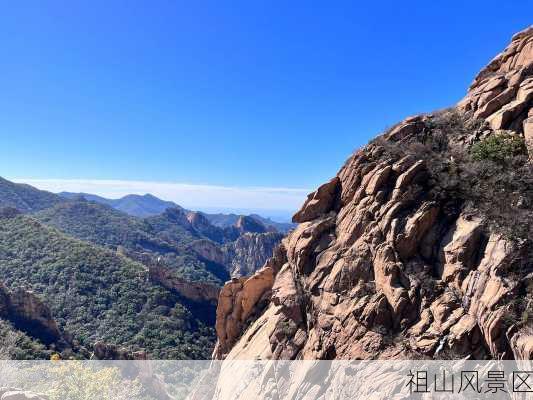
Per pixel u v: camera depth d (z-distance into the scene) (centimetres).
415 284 1705
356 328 1727
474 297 1516
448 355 1445
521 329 1322
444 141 2234
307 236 2330
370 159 2339
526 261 1465
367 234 2008
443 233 1806
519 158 1900
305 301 2100
